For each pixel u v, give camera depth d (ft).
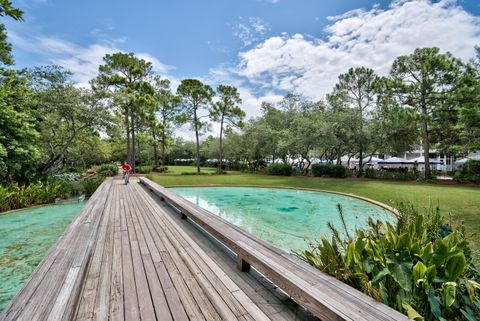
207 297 6.66
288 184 46.34
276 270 6.29
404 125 45.96
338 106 61.11
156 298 6.60
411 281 5.65
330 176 59.88
